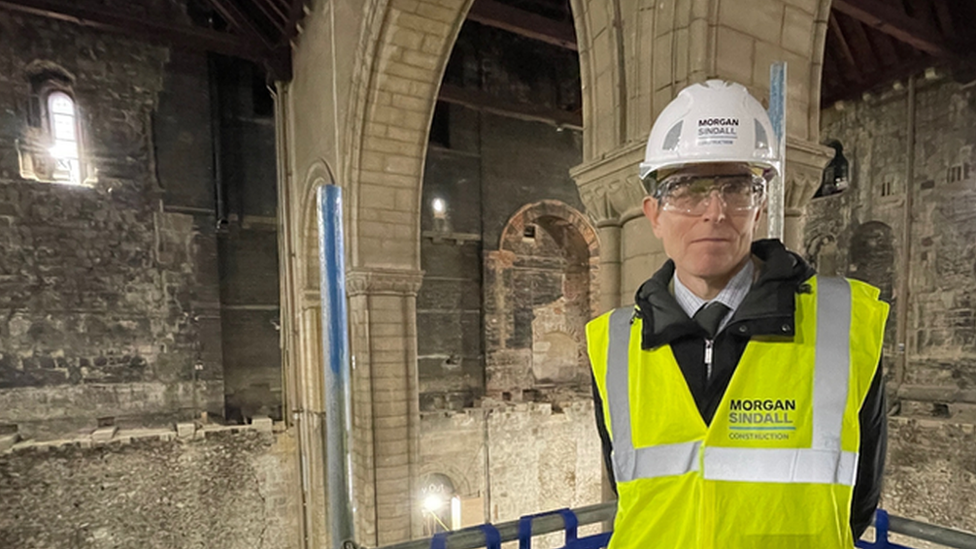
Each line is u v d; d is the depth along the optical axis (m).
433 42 5.49
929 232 8.56
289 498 8.54
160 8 7.98
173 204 8.19
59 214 7.49
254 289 8.91
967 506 7.51
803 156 2.25
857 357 0.98
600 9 2.52
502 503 9.74
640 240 2.31
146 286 8.04
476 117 10.52
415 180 6.20
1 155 7.14
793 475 0.95
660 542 1.02
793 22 2.32
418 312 10.14
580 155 11.80
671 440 1.04
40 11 6.61
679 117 1.13
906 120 8.81
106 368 7.80
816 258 10.27
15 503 6.75
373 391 5.91
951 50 7.69
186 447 7.76
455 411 9.38
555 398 10.95
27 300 7.32
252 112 8.82
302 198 7.95
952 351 8.30
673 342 1.07
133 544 7.41
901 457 8.27
